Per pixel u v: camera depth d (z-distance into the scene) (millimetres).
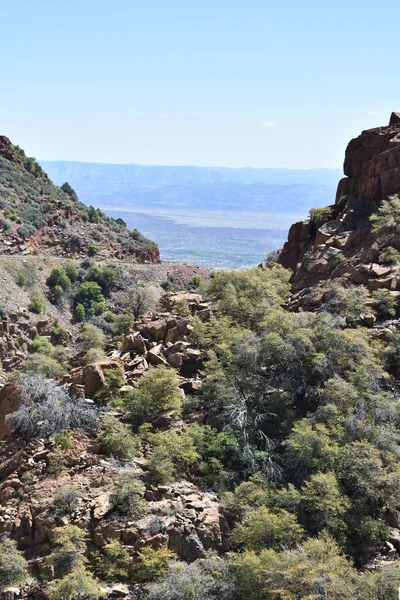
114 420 25688
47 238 134500
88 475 22891
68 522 20875
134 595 18578
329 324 30188
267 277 41594
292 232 49250
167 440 24188
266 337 29562
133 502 21344
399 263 35656
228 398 27438
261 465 23812
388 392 26672
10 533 20922
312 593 16641
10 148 165375
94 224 149750
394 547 20219
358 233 40938
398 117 47094
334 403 25578
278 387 28719
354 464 22094
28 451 24188
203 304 40562
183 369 32031
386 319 32469
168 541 20188
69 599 17922
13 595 18703
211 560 19266
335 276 38281
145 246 153625
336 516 20625
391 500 20906
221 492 22625
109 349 38531
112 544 19766
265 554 18359
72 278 119000
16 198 141500
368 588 16906
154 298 56219
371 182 44000
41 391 26453
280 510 21016
